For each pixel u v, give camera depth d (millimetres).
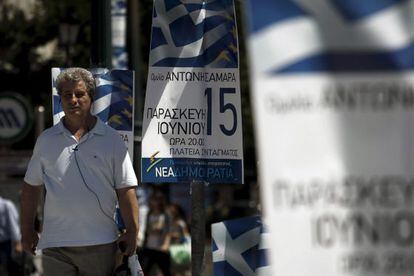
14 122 25328
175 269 26000
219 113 12797
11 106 25281
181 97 12914
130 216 12008
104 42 15086
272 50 6219
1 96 25234
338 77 6230
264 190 6234
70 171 11828
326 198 6242
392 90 6219
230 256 12141
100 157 11859
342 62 6238
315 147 6234
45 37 51000
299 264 6250
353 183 6238
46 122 48844
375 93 6227
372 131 6234
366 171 6234
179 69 12922
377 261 6238
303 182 6230
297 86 6227
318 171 6234
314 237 6246
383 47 6234
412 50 6227
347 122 6234
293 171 6230
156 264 25500
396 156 6211
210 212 50750
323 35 6230
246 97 47000
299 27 6234
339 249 6254
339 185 6238
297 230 6250
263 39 6223
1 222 24281
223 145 12773
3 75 51719
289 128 6227
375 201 6242
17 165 31266
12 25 51250
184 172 12891
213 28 12836
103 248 11867
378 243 6238
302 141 6223
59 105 13766
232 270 12109
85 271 11945
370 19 6242
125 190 11977
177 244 26047
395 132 6215
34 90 51656
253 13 6227
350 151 6234
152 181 12914
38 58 51688
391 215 6227
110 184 11938
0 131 25297
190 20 12875
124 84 14164
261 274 12078
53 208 11875
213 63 12836
